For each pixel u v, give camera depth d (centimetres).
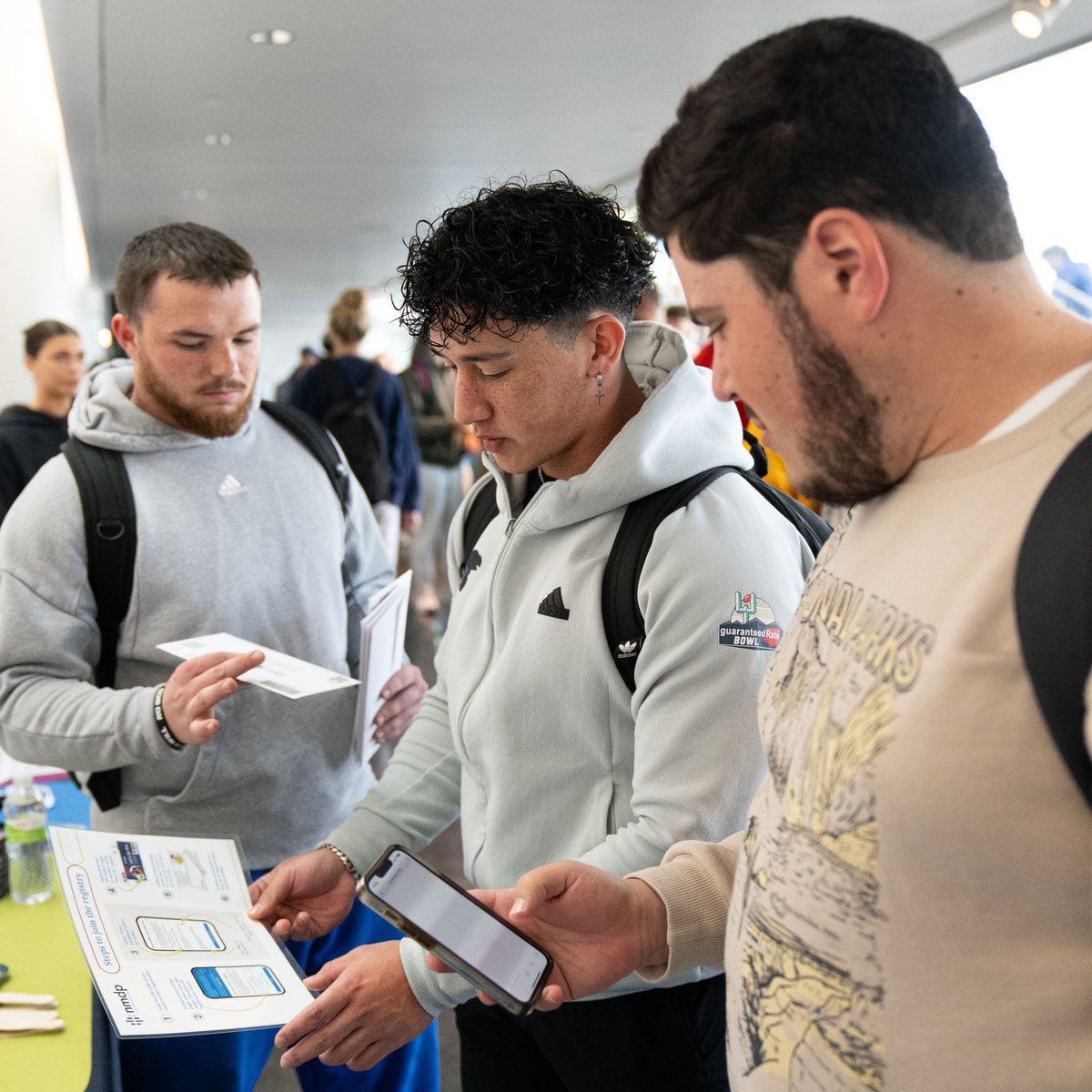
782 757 88
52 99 896
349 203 1062
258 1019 124
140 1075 168
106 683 182
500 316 126
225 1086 171
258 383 197
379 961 129
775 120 76
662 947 108
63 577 174
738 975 91
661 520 132
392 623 178
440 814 166
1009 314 75
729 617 127
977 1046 72
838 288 76
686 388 136
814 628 88
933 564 74
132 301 178
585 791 138
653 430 132
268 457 195
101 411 182
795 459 84
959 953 72
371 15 510
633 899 107
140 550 177
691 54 573
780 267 78
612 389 138
